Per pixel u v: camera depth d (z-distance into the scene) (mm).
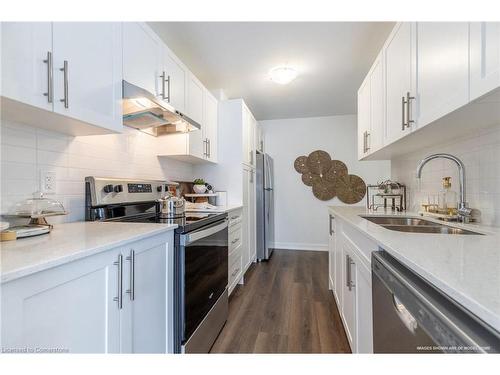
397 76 1526
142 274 1072
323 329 1827
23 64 879
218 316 1787
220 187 2961
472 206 1405
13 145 1135
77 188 1464
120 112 1374
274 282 2793
